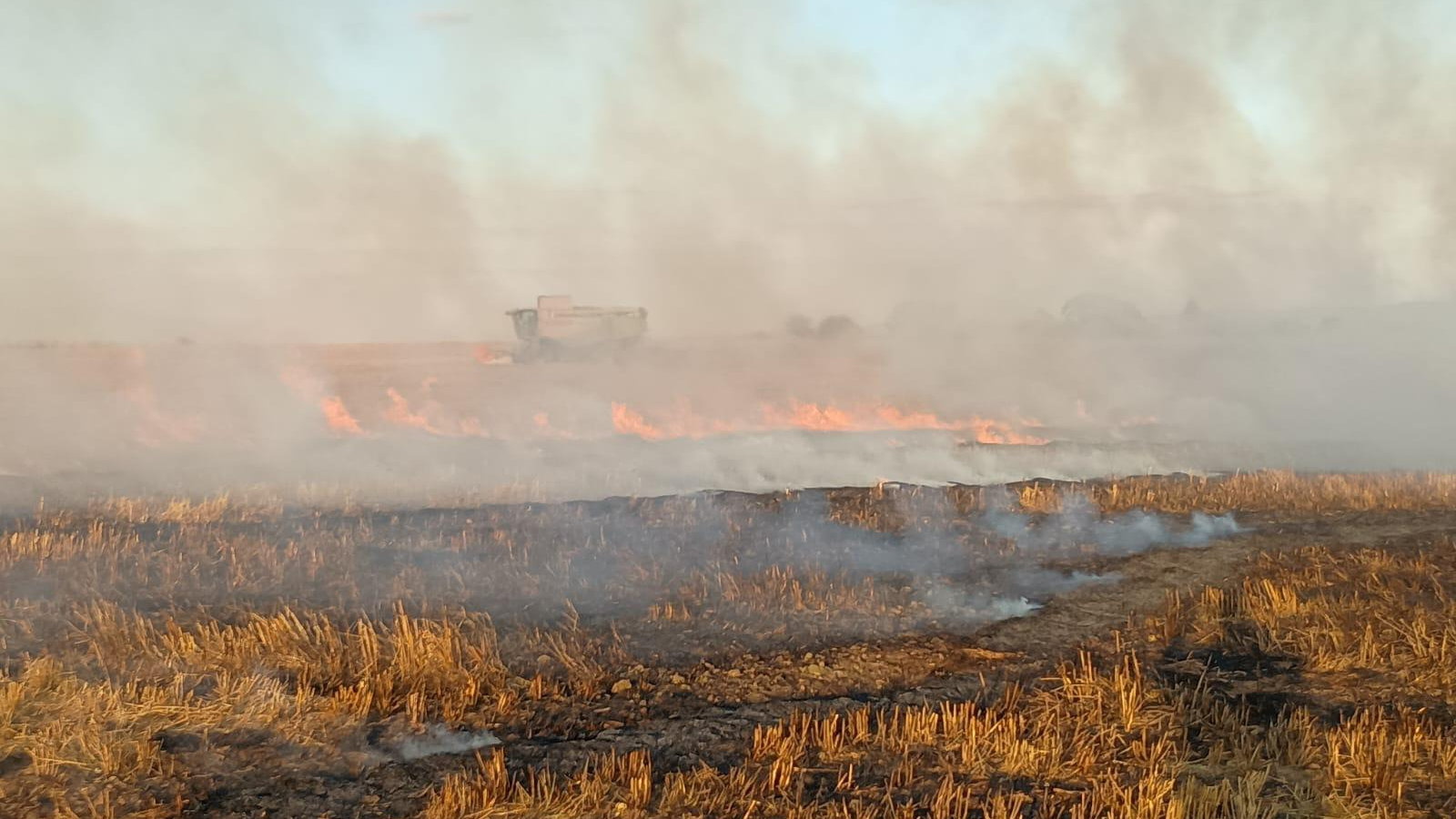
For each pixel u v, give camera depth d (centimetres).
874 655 816
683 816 568
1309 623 853
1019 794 586
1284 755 635
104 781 594
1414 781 599
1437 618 838
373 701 711
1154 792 579
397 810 582
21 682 698
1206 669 782
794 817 564
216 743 646
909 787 602
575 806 579
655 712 716
